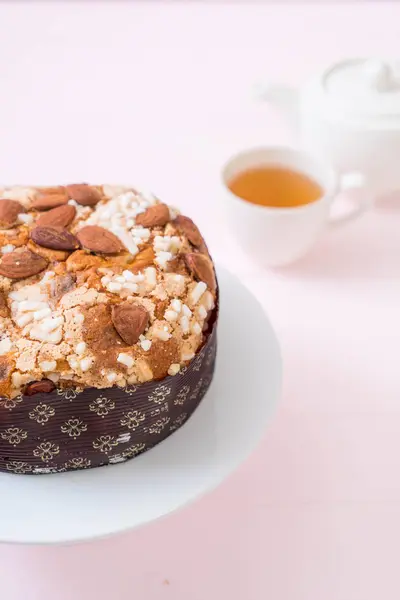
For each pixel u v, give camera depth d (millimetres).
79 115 876
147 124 872
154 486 570
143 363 551
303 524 611
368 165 764
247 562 593
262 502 620
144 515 556
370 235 779
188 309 577
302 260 758
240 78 935
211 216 785
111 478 574
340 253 765
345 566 594
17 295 569
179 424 599
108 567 588
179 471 578
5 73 920
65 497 564
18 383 537
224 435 596
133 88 914
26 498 563
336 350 700
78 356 544
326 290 738
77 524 550
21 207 614
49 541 542
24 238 596
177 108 893
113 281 578
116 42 974
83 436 563
